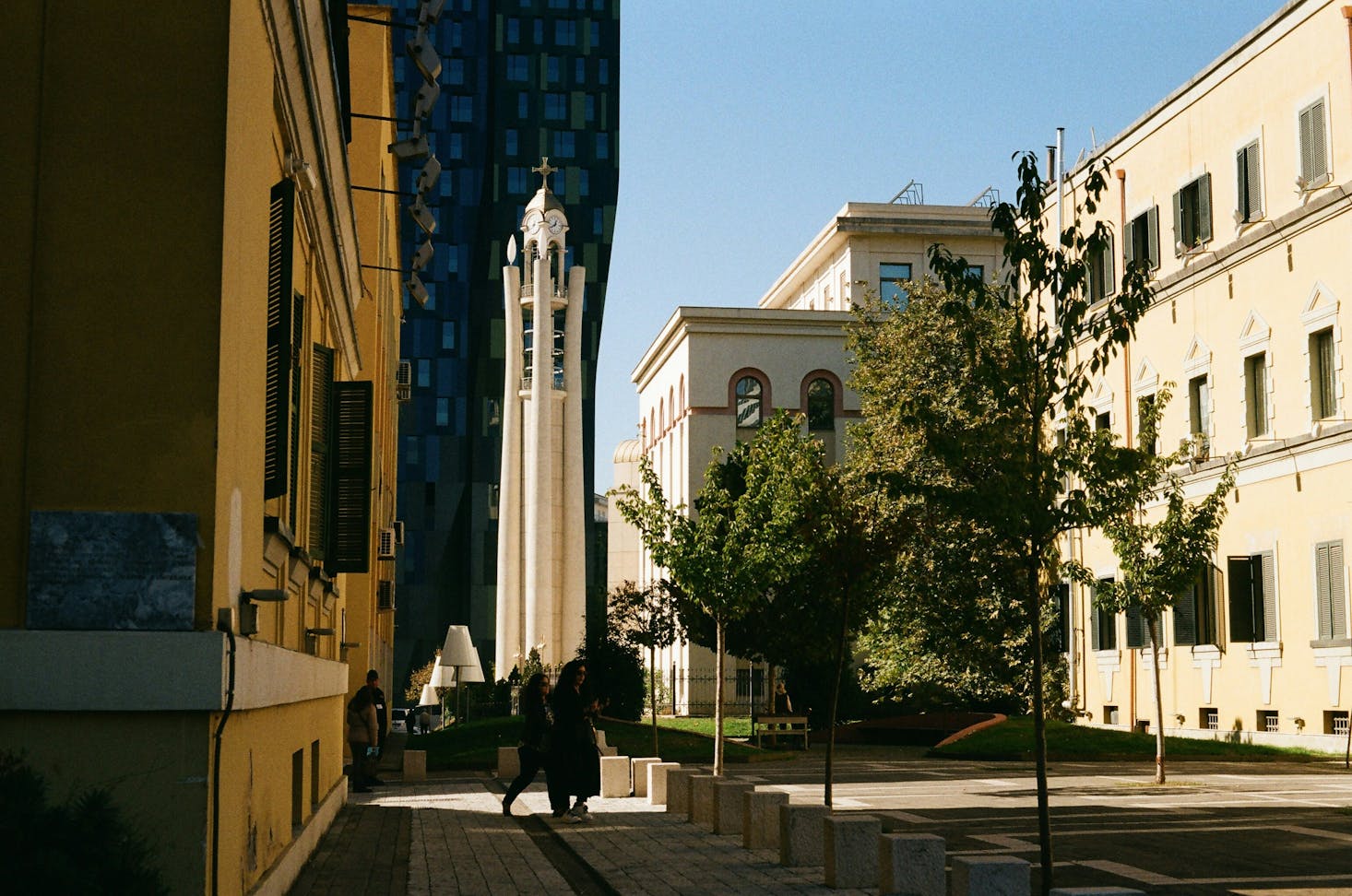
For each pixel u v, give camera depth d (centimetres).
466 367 10388
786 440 2391
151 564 780
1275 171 3444
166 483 788
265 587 1082
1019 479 1129
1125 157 4172
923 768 2952
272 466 1049
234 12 831
